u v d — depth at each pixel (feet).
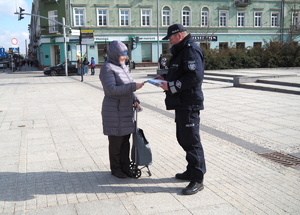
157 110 29.86
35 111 29.84
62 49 117.29
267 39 136.77
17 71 127.24
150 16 121.90
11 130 22.38
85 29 115.96
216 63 72.95
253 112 27.22
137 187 12.42
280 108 28.45
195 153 11.78
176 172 13.94
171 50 11.53
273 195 11.51
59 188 12.44
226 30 130.41
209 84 50.19
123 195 11.71
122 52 12.47
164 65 83.71
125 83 12.47
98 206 10.87
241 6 131.13
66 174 13.96
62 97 39.65
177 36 11.23
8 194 11.96
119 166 13.39
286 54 79.87
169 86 11.14
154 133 21.11
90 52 117.80
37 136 20.63
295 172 13.76
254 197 11.37
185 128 11.62
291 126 22.06
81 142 19.07
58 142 19.15
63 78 77.46
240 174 13.60
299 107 28.55
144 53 123.85
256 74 55.01
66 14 114.73
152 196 11.59
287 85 40.96
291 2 137.39
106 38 118.11
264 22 135.64
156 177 13.43
